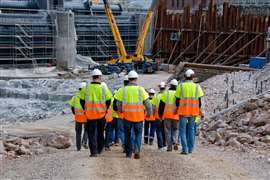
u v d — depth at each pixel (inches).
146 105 546.0
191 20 2815.0
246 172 464.8
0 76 2519.7
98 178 436.8
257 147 616.4
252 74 1477.6
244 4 2787.9
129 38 3240.7
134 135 561.3
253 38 2487.7
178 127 637.3
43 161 560.1
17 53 2792.8
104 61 3154.5
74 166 493.0
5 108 1953.7
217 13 2842.0
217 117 923.4
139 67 2598.4
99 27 3120.1
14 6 3070.9
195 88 585.3
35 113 1850.4
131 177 440.1
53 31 2856.8
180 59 2822.3
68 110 1768.0
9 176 474.0
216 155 565.9
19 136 1066.7
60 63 2810.0
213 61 2625.5
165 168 476.4
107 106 558.6
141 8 3991.1
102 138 581.6
